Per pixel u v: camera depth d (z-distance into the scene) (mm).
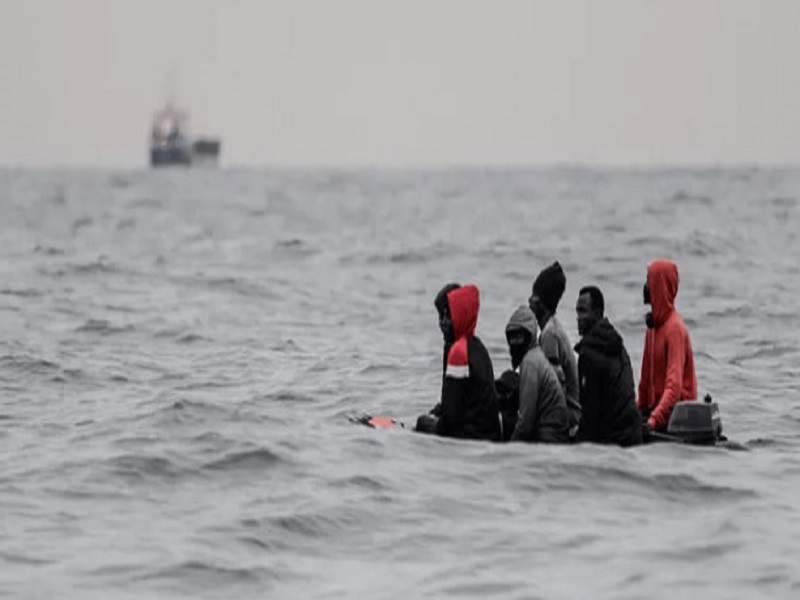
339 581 42750
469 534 47500
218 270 170875
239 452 57844
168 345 101688
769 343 104625
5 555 44812
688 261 175000
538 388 56500
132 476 54969
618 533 47562
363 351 98500
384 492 52406
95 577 42812
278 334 109688
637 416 57125
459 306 57719
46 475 55219
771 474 55500
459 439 58031
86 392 78875
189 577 42906
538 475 53750
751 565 43656
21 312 120938
